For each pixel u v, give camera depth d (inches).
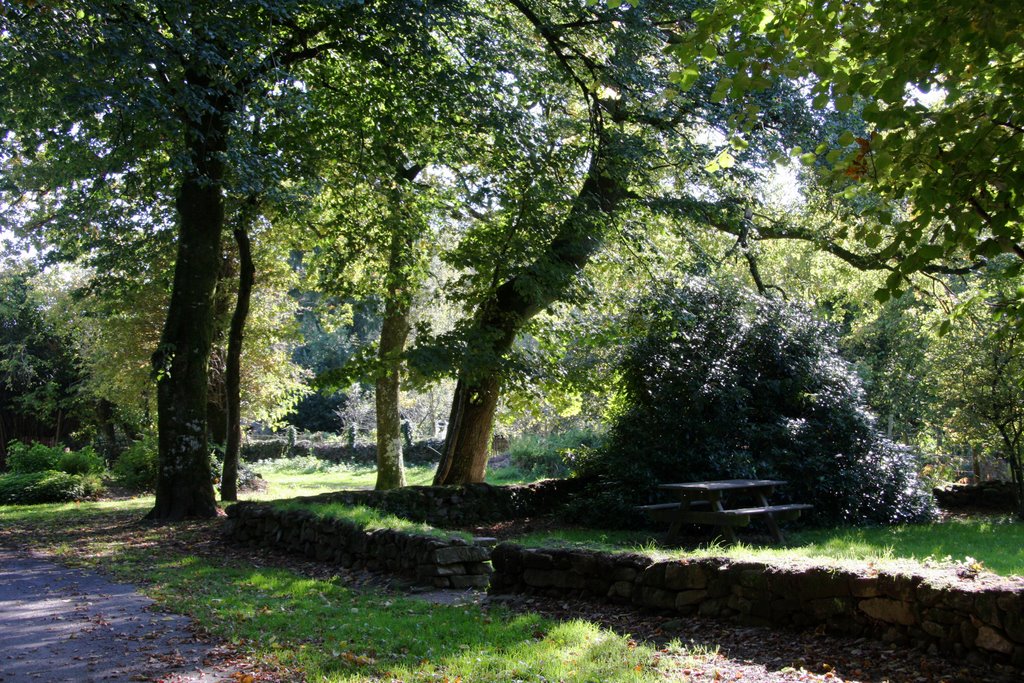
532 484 588.4
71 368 1158.3
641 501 501.4
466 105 497.4
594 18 515.8
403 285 633.6
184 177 530.0
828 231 598.5
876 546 377.1
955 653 183.6
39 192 650.2
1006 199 151.6
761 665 191.6
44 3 355.9
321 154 547.5
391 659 205.3
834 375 544.4
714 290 571.8
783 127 554.6
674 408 527.5
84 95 374.3
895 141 154.1
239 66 431.8
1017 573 282.5
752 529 471.5
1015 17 141.9
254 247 773.9
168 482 543.2
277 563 390.9
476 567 324.8
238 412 639.1
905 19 152.4
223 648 219.1
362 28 489.4
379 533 354.3
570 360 643.5
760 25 177.6
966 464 825.5
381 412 724.0
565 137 588.7
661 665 193.6
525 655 203.8
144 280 736.3
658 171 612.1
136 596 303.7
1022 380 208.1
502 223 553.6
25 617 267.3
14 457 866.8
